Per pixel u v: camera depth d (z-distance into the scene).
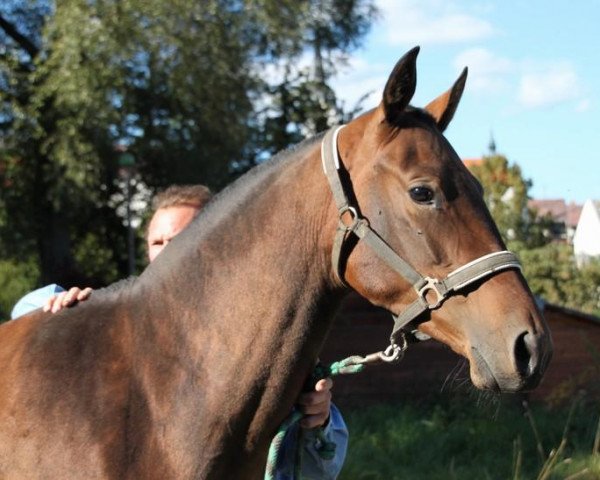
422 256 2.67
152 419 2.77
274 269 2.83
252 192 2.94
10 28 18.67
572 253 19.89
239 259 2.87
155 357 2.85
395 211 2.71
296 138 20.81
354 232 2.76
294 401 2.90
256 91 18.61
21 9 18.70
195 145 17.73
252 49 18.22
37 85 17.75
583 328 9.90
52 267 18.47
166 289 2.92
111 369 2.85
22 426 2.80
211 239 2.93
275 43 18.52
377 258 2.73
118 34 16.11
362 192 2.78
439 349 10.05
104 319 2.96
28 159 18.14
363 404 10.01
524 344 2.54
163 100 17.30
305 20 18.67
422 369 10.02
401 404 9.77
